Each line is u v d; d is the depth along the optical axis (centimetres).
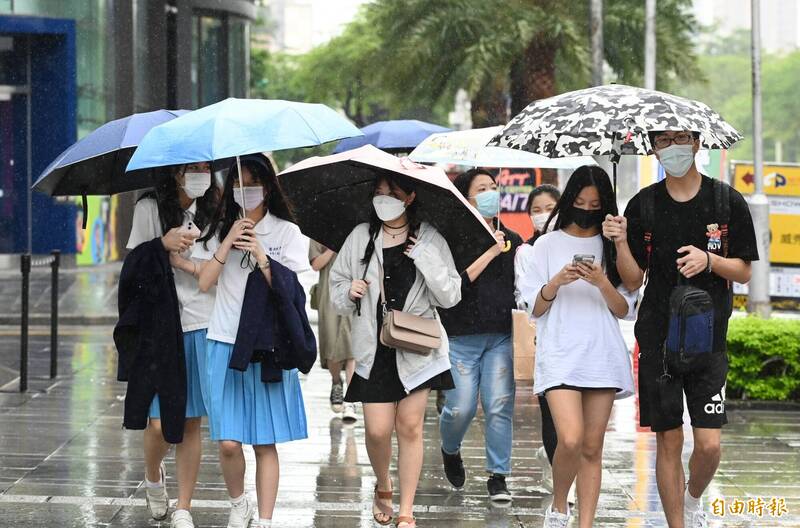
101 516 1520
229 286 1363
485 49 5284
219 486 1695
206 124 1290
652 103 1252
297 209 1445
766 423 2255
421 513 1566
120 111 6362
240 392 1360
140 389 1371
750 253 1292
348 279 1417
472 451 1970
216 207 1397
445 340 1417
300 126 1306
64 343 3444
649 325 1314
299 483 1720
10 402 2400
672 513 1338
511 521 1529
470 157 1703
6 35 5794
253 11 7544
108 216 6259
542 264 1368
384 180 1370
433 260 1369
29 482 1698
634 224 1316
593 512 1357
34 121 5853
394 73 5725
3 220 5828
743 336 2398
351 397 1417
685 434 2106
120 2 6316
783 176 3875
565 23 5219
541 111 1302
